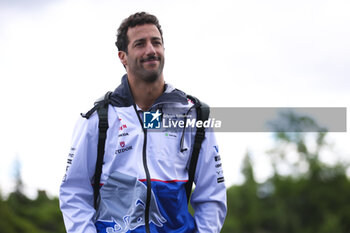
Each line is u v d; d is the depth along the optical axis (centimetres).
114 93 515
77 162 486
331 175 10362
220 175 520
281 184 10631
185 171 513
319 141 10469
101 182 489
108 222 472
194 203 527
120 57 543
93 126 493
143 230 461
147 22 509
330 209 10244
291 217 10562
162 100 510
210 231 501
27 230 9712
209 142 520
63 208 483
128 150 489
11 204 10681
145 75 499
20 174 11644
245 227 11344
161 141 498
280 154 10731
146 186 470
